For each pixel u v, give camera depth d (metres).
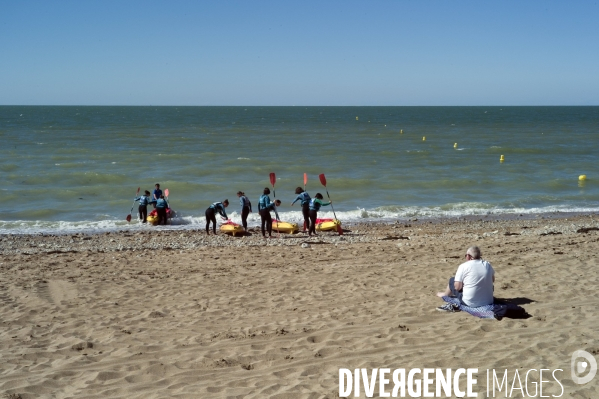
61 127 88.75
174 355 6.52
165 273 11.59
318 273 11.09
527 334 6.83
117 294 9.73
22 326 7.83
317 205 17.78
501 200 26.42
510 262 11.37
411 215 22.72
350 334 7.09
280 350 6.58
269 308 8.55
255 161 39.03
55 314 8.42
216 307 8.71
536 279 9.77
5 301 9.24
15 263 12.95
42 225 20.17
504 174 34.09
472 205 24.86
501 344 6.52
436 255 13.03
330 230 18.69
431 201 26.25
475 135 73.69
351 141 61.41
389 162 39.94
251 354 6.46
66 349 6.78
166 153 45.34
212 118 144.12
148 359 6.40
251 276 10.97
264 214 17.38
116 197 26.34
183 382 5.72
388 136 71.00
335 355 6.38
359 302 8.72
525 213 23.30
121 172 33.66
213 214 18.14
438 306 8.30
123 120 123.50
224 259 13.27
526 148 50.22
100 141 58.56
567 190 29.28
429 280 10.09
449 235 17.53
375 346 6.63
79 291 9.95
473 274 7.91
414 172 34.75
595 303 8.20
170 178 31.77
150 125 99.62
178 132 77.31
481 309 7.71
